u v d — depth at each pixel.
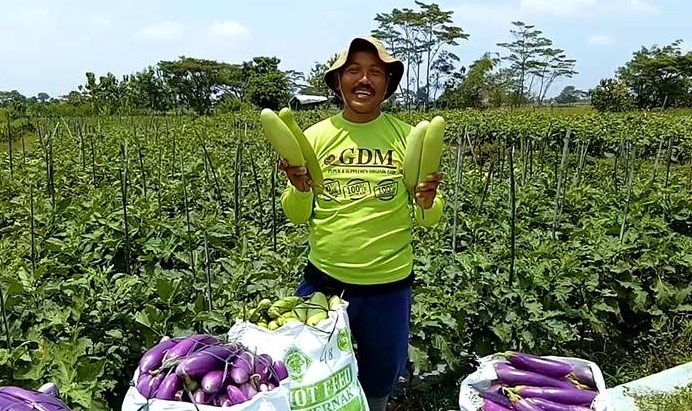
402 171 2.27
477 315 3.34
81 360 2.65
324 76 2.34
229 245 4.49
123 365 2.99
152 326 2.91
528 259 3.82
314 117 23.17
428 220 2.34
